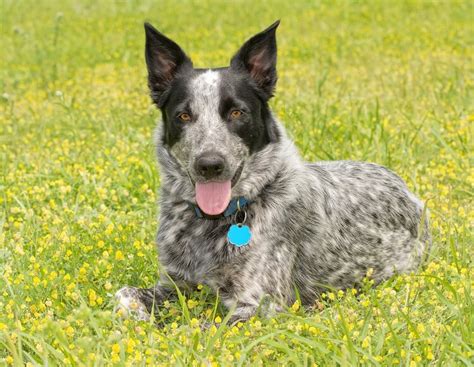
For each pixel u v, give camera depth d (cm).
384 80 1636
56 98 1602
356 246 810
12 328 659
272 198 744
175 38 2331
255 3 3012
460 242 843
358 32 2323
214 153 700
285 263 740
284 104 1398
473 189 1011
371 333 637
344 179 841
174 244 747
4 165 1141
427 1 2803
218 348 619
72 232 877
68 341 630
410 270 851
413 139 1130
